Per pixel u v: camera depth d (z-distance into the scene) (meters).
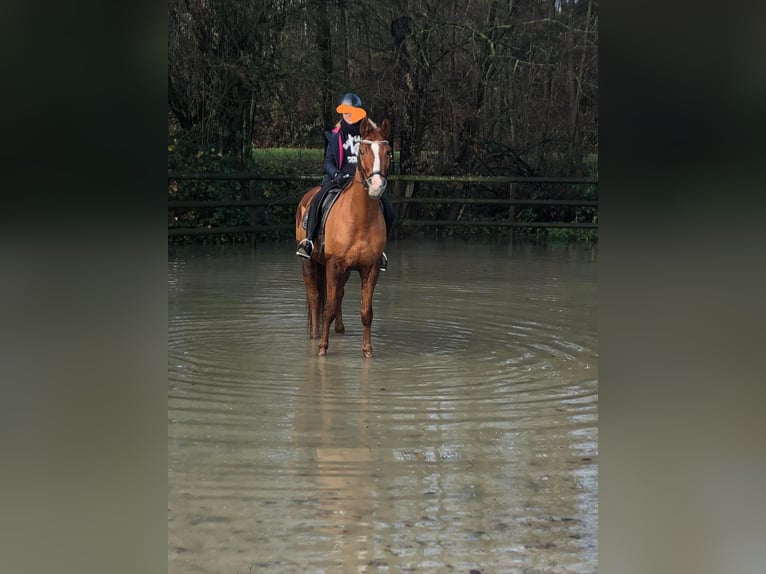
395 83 22.03
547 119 22.77
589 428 6.27
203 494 5.03
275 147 22.61
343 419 6.43
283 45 21.16
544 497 5.02
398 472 5.39
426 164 23.09
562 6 22.42
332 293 8.31
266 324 9.98
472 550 4.36
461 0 21.94
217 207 18.94
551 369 7.97
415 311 11.03
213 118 20.95
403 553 4.32
